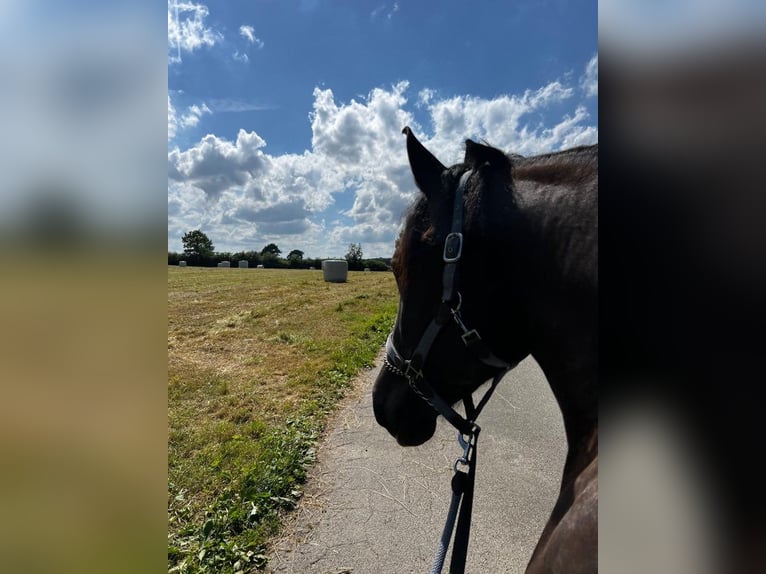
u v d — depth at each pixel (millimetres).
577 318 974
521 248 1058
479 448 3607
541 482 3092
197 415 4359
